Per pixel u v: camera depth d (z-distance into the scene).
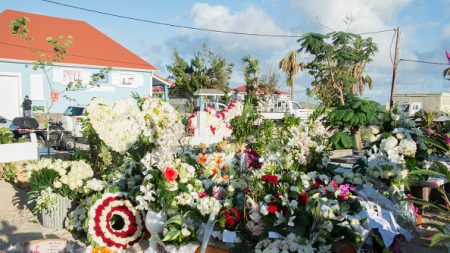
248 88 33.25
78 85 10.09
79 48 23.62
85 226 4.81
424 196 6.19
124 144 5.87
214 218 3.97
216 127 10.18
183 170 4.39
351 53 21.73
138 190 4.79
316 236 3.56
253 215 3.75
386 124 5.52
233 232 3.81
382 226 4.16
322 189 4.20
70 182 5.29
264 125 11.29
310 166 5.39
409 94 29.30
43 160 5.71
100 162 6.73
